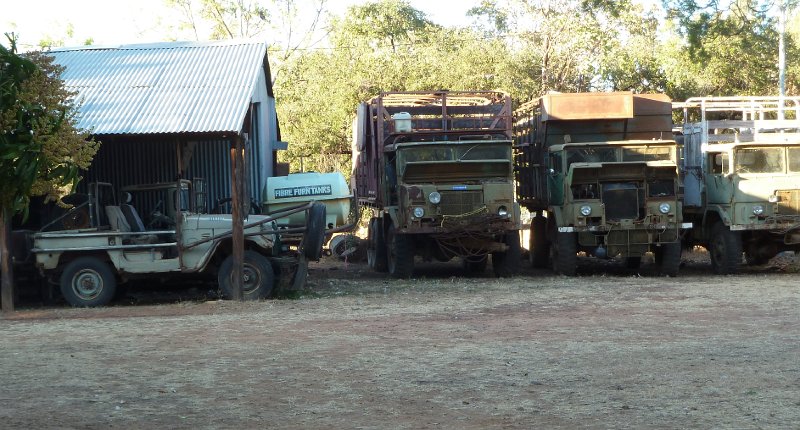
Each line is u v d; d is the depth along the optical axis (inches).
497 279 734.5
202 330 462.0
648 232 738.8
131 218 613.3
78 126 595.8
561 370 342.0
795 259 810.8
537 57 1563.7
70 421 276.4
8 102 474.9
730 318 475.8
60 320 518.3
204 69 711.7
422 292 636.7
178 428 268.1
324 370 348.8
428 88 1477.6
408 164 719.1
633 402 290.0
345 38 1660.9
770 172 745.0
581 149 755.4
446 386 318.7
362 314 519.5
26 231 610.2
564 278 733.9
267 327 470.0
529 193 883.4
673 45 1433.3
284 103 1685.5
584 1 1563.7
